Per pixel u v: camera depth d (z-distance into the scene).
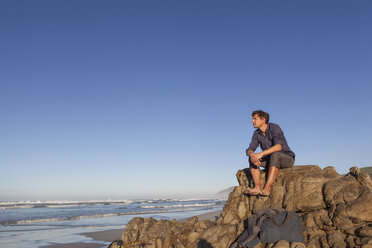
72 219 22.55
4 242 12.70
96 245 12.04
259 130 7.14
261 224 5.58
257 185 6.81
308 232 5.75
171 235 7.63
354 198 5.64
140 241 8.45
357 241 5.10
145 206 42.62
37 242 12.70
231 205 7.38
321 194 6.20
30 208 40.34
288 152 6.75
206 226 7.50
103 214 26.47
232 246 5.75
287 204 6.36
